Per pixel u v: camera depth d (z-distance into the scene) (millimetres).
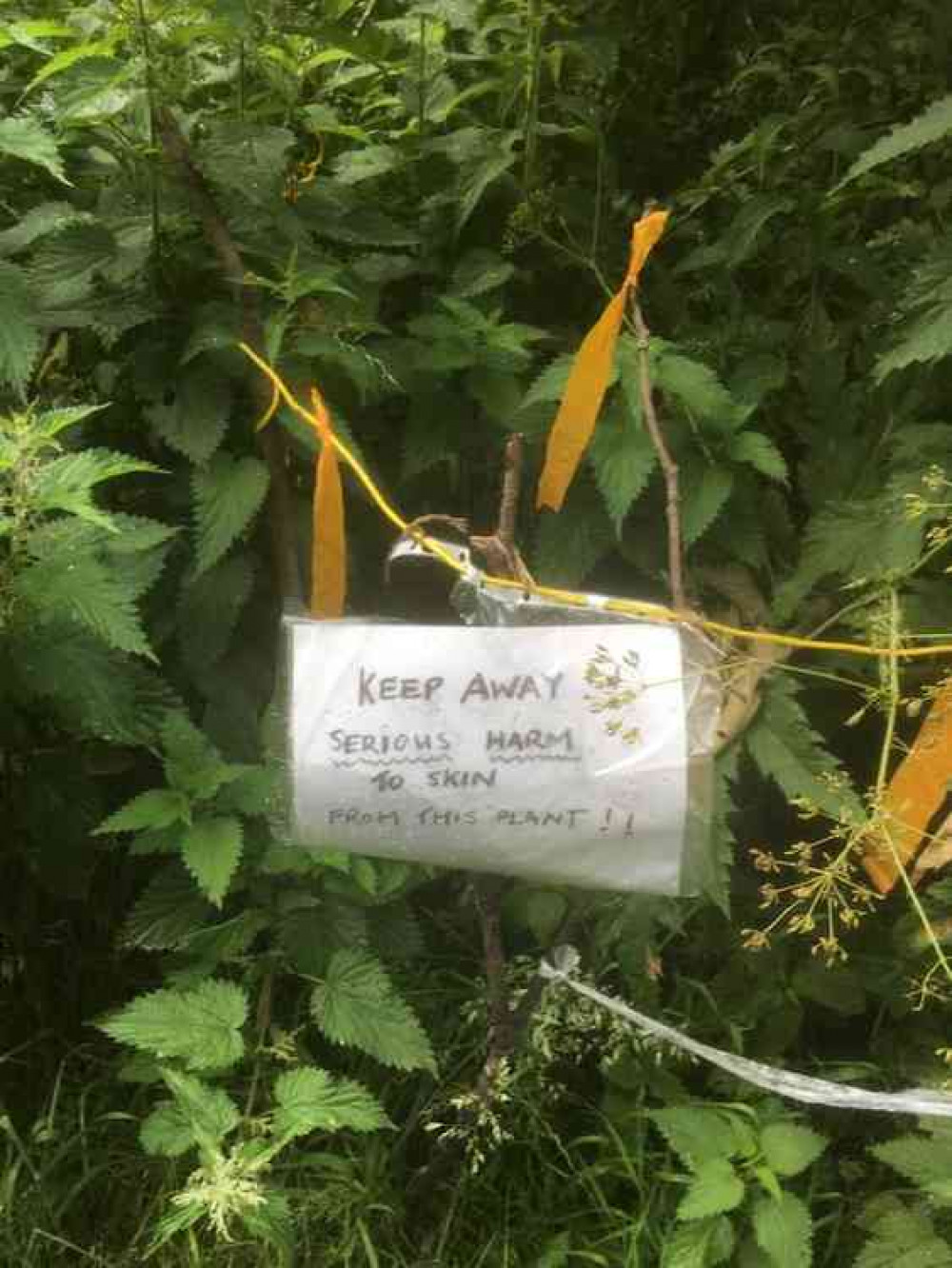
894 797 998
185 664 1176
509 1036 1041
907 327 1123
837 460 1215
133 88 1077
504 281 1216
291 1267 1057
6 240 1122
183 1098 990
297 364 1108
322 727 846
